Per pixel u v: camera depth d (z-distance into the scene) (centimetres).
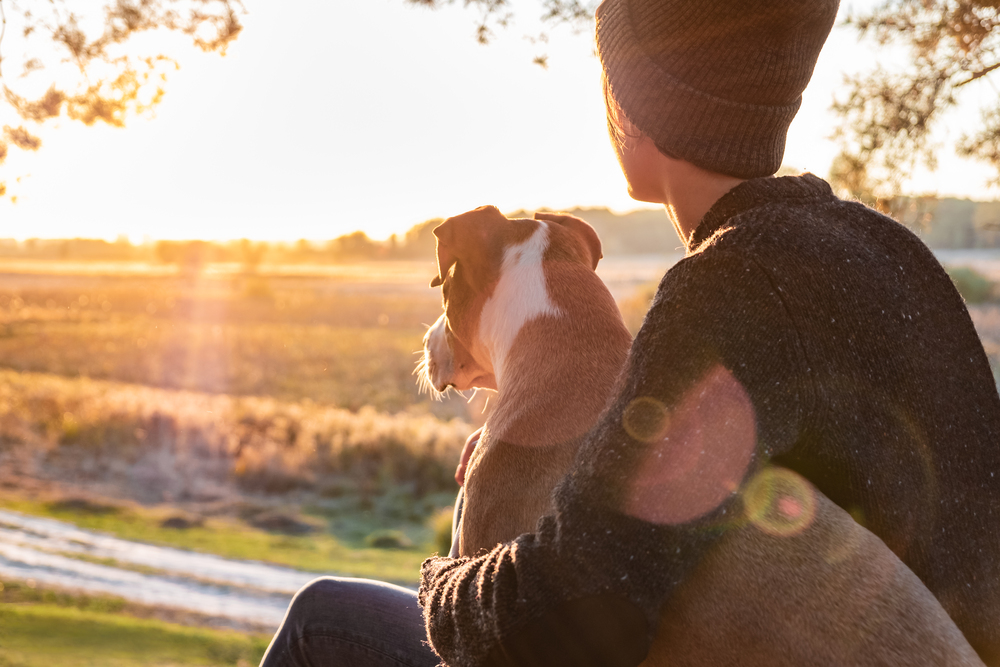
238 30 306
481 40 280
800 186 133
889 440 118
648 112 135
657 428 112
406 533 2548
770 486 115
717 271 118
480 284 206
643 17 134
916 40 406
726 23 127
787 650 112
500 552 124
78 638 1303
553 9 283
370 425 3603
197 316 10131
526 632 113
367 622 190
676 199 143
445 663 140
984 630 125
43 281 15875
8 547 2108
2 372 5631
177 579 1950
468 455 222
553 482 161
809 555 112
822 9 129
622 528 110
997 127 400
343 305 11394
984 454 127
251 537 2436
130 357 6619
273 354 7025
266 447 3212
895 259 129
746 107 130
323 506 2814
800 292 116
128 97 320
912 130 412
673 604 118
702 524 110
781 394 113
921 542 122
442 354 229
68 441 3400
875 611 110
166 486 2925
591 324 187
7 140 312
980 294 4416
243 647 1395
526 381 180
